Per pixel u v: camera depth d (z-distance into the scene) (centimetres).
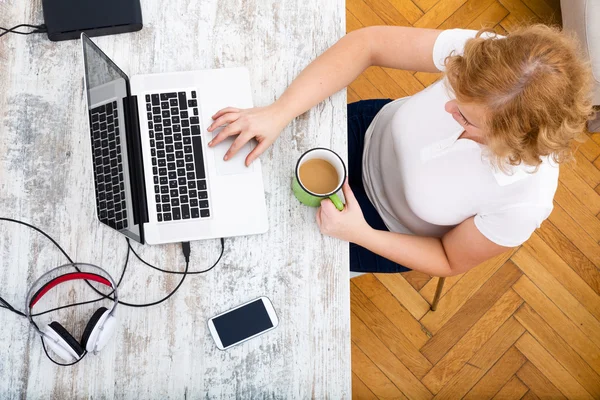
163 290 95
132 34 104
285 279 97
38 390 90
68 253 96
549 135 67
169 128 98
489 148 76
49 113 100
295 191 96
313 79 101
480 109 72
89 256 96
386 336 170
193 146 98
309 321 96
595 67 155
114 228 88
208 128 97
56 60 101
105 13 100
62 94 100
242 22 106
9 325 92
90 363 92
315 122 104
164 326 94
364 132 127
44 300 93
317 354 95
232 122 97
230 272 97
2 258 95
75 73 101
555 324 172
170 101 100
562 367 170
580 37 158
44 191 97
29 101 100
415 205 105
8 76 100
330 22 108
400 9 189
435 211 102
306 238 99
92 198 98
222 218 96
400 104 114
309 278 98
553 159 75
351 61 103
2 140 98
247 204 97
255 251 98
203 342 94
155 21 105
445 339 170
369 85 184
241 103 102
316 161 94
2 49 101
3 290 94
